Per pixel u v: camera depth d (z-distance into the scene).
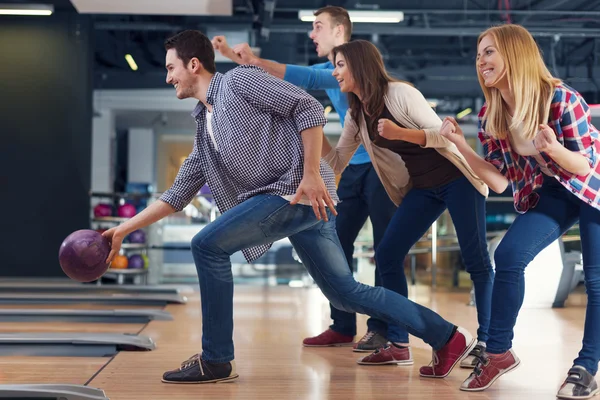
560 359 2.93
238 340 3.38
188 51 2.37
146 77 8.05
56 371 2.60
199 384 2.36
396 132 2.47
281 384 2.38
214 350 2.38
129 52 8.02
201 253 2.29
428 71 9.08
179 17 8.03
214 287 2.32
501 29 2.15
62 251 2.39
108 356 2.98
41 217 7.25
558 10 8.33
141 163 8.04
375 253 2.84
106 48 7.98
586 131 2.11
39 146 7.26
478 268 2.69
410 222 2.71
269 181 2.30
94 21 7.69
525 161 2.27
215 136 2.33
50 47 7.28
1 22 7.25
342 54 2.63
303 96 2.22
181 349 3.09
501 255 2.26
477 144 9.05
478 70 2.20
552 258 5.11
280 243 7.42
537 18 8.45
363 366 2.72
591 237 2.18
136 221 2.48
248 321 4.11
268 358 2.89
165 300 5.05
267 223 2.25
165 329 3.75
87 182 7.28
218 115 2.30
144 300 5.05
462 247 2.69
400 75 9.09
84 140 7.29
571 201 2.26
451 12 8.34
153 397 2.16
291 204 2.19
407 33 8.59
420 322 2.44
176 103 8.08
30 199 7.25
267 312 4.58
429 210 2.71
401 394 2.24
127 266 7.07
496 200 6.93
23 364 2.75
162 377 2.47
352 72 2.61
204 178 2.53
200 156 2.46
